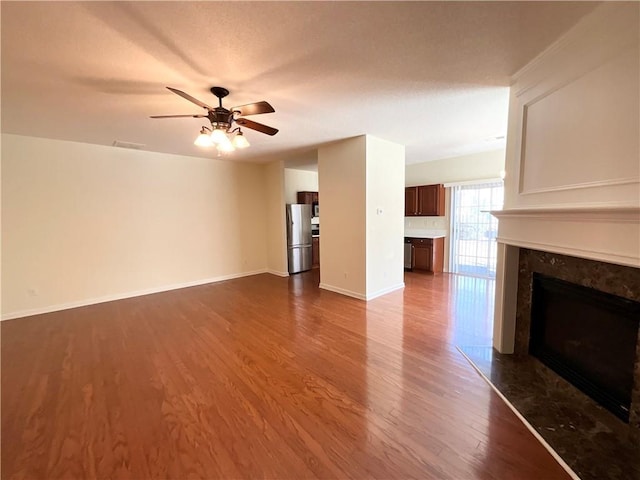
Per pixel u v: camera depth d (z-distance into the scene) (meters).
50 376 2.37
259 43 1.83
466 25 1.70
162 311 3.95
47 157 3.95
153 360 2.62
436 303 4.11
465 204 5.83
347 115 3.18
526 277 2.53
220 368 2.47
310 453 1.59
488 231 5.52
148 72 2.16
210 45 1.83
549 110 2.00
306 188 7.34
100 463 1.54
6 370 2.46
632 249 1.38
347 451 1.60
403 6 1.51
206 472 1.48
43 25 1.60
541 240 2.03
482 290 4.72
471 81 2.42
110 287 4.52
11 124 3.32
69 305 4.16
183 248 5.29
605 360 1.86
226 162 5.82
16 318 3.74
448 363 2.50
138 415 1.90
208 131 2.85
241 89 2.47
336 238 4.66
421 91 2.58
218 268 5.78
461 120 3.39
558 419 1.79
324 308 3.97
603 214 1.51
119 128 3.50
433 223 6.35
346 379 2.28
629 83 1.43
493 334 2.78
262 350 2.78
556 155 1.94
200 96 2.59
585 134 1.70
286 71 2.18
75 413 1.92
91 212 4.32
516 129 2.38
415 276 5.76
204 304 4.24
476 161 5.50
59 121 3.22
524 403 1.95
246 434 1.73
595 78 1.62
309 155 5.38
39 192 3.91
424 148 5.00
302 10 1.53
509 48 1.94
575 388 2.05
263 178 6.45
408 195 6.54
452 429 1.74
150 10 1.50
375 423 1.80
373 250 4.36
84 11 1.50
